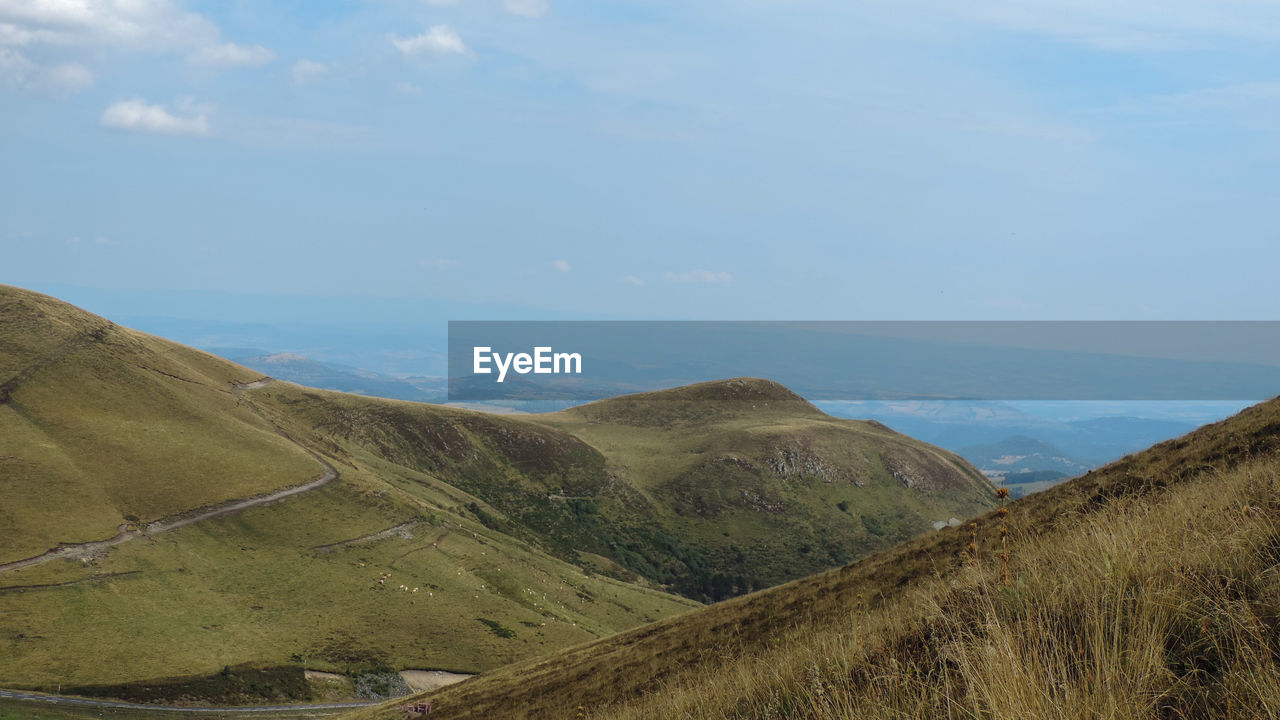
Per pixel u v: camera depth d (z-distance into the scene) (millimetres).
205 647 91750
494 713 32875
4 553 96188
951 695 5742
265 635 98062
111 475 118500
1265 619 4883
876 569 26812
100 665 82938
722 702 10156
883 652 7500
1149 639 4938
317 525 127500
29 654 82062
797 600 28156
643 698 19781
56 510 106500
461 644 107562
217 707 81750
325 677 92938
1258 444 18562
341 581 115562
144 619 93438
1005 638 5305
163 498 118875
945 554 23156
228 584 107000
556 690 32594
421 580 122062
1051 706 4504
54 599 91625
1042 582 6660
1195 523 6957
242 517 122500
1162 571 5918
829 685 7129
